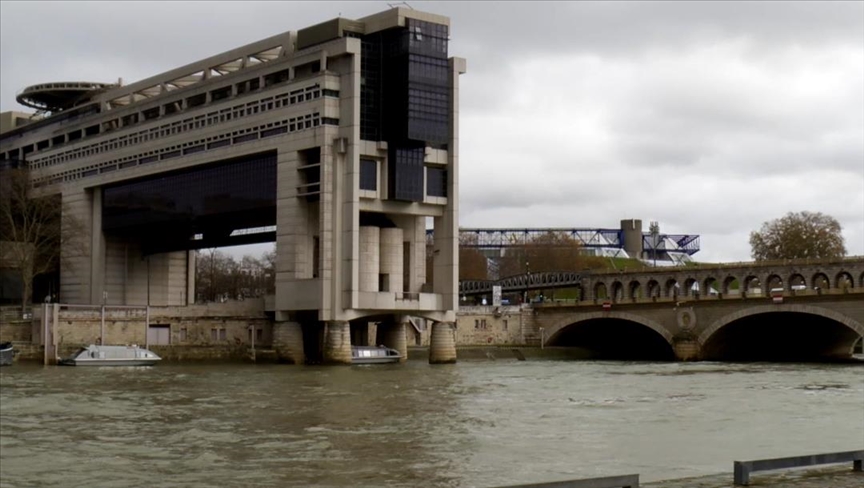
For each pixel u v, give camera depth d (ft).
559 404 295.48
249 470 182.80
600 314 638.94
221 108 579.07
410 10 522.88
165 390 335.88
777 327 628.69
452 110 538.06
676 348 596.29
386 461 192.03
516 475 177.78
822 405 294.66
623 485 115.34
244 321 550.36
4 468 185.68
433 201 543.39
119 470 183.73
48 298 610.24
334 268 517.14
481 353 613.11
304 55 534.37
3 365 470.39
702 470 183.73
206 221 609.01
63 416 260.83
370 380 390.01
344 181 519.60
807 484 127.13
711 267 605.31
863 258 540.52
